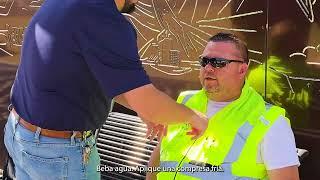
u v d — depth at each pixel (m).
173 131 2.49
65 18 2.01
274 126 2.25
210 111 2.44
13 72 4.71
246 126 2.30
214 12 3.21
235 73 2.35
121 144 3.56
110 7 1.97
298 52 2.89
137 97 1.97
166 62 3.54
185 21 3.38
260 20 3.01
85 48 1.97
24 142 2.22
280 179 2.22
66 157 2.20
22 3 4.48
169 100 2.03
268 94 3.05
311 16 2.81
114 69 1.95
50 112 2.12
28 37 2.16
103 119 2.26
